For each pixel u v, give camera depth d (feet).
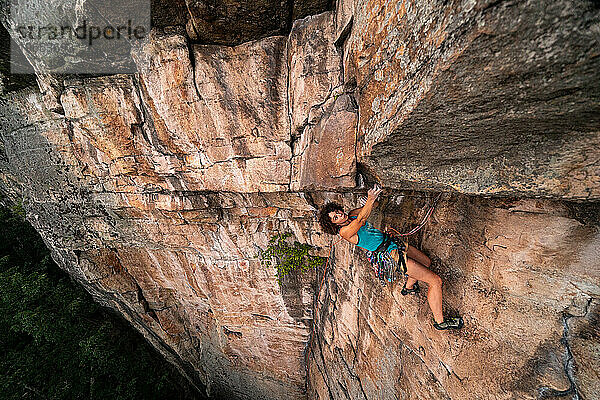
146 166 15.69
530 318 7.38
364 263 15.16
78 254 25.23
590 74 3.78
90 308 37.55
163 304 29.66
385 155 7.62
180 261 24.02
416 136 6.31
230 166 14.10
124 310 32.09
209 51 11.61
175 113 12.94
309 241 19.62
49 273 39.42
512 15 3.57
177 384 41.22
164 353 36.60
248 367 29.81
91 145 16.65
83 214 21.43
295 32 10.58
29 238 41.34
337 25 9.39
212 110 12.56
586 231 6.23
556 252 6.76
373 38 6.98
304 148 11.76
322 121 10.09
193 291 26.27
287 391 29.78
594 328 6.29
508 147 5.78
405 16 5.56
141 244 23.24
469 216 8.74
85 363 35.86
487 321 8.37
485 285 8.40
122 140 14.57
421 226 10.52
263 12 10.08
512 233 7.52
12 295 34.09
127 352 38.65
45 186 20.71
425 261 10.39
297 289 22.85
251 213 18.65
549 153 5.40
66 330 35.58
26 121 17.72
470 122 5.38
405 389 12.10
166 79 12.12
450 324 9.15
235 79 11.89
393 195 11.93
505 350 7.90
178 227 20.33
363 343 15.72
